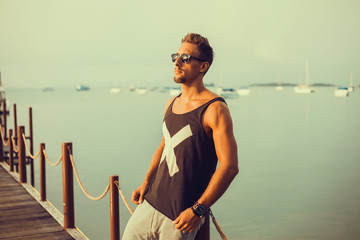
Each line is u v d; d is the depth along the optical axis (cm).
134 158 2162
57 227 490
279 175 1814
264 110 7025
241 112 6544
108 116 5412
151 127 3925
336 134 3544
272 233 1025
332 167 2003
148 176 246
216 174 194
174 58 218
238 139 3231
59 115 5534
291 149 2677
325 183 1634
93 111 6481
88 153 2353
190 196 206
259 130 3903
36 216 534
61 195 1293
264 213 1215
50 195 1291
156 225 212
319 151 2569
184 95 217
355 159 2242
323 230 1048
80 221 1038
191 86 213
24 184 709
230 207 1292
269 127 4188
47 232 473
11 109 6938
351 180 1689
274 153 2503
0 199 617
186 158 205
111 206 359
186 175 205
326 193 1462
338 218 1148
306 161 2197
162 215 210
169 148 212
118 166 1922
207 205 194
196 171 205
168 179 210
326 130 3869
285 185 1606
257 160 2247
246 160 2250
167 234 207
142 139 3011
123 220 1080
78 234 458
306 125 4378
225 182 192
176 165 207
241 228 1076
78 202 1238
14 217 529
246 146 2833
